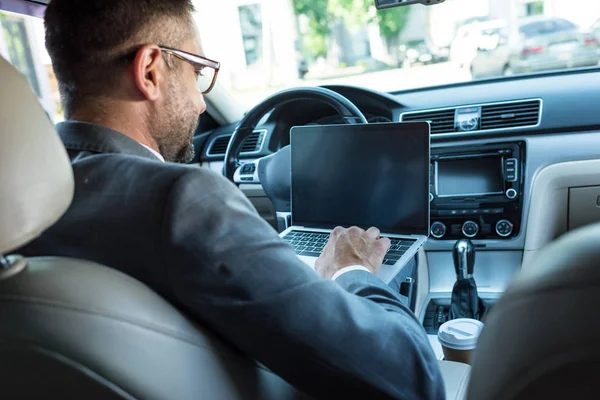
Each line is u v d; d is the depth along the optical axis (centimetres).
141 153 79
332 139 142
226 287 63
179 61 84
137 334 57
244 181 189
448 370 106
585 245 38
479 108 185
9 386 59
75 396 58
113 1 77
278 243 68
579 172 176
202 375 62
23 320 54
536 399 39
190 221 62
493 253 189
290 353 66
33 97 55
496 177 185
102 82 79
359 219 139
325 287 69
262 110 162
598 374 36
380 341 70
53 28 79
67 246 69
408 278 149
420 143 131
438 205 189
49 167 54
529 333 39
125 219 65
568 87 179
